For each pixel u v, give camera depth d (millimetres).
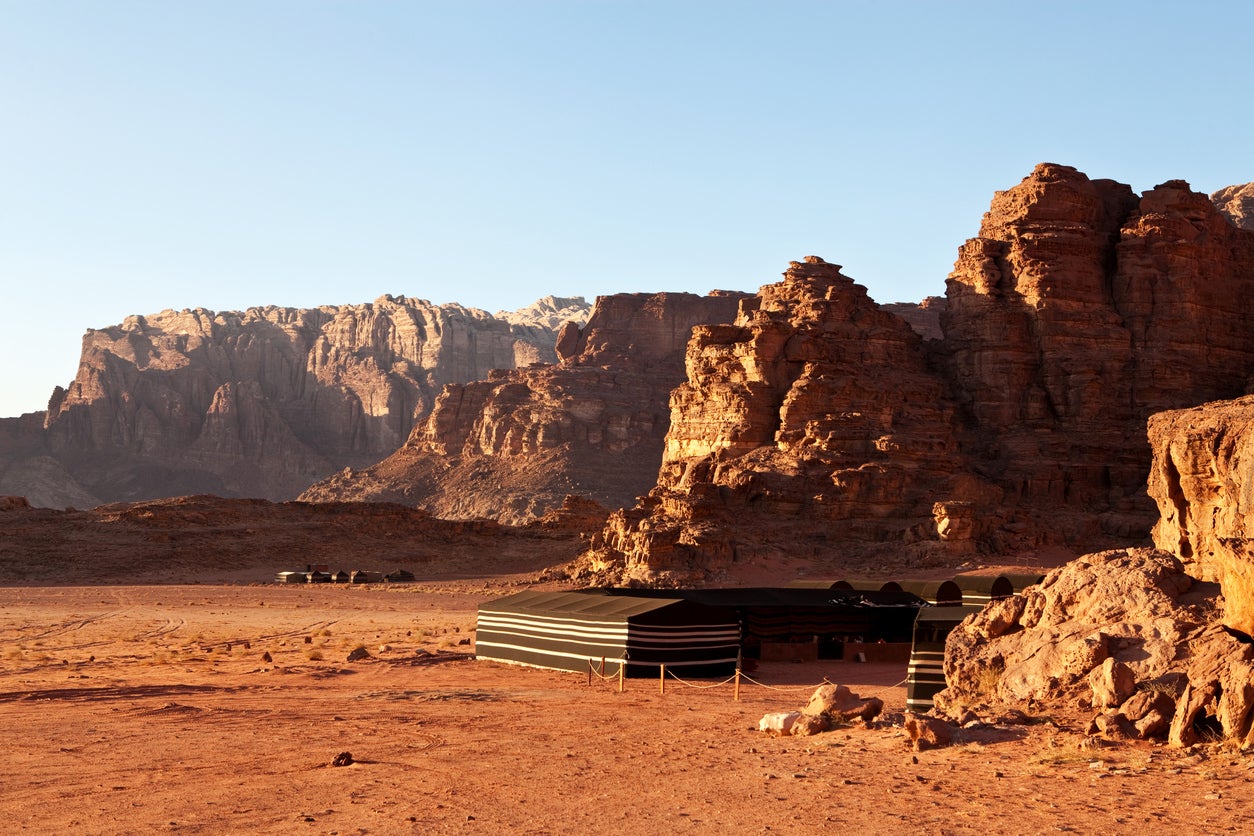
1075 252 117000
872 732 18531
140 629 59562
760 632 43938
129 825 12977
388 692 29094
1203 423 28812
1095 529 99250
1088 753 15242
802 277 127438
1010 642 20078
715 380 117188
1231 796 12633
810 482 101938
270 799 14406
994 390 116000
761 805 13594
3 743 19531
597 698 28266
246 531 133500
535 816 13297
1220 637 17047
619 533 99125
